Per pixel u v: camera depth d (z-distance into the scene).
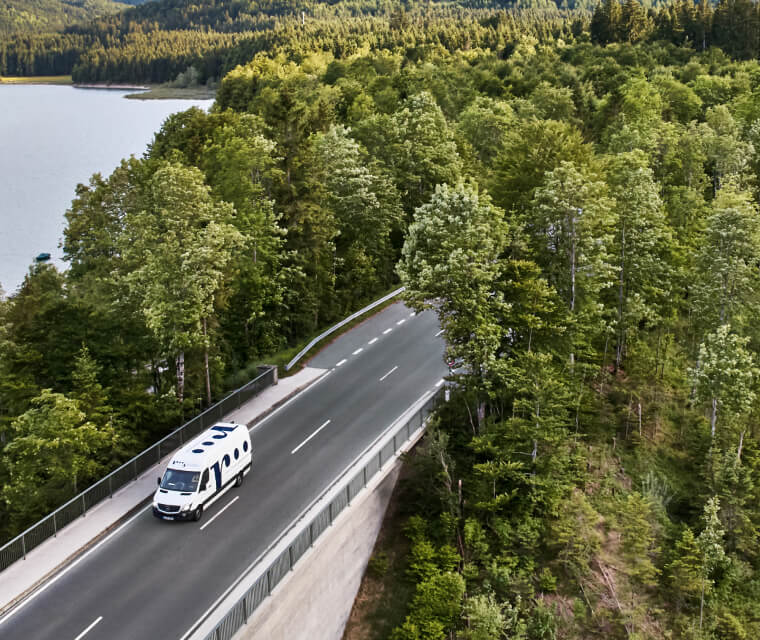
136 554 28.70
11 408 38.56
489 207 40.25
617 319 49.69
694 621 35.72
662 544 38.94
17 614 25.31
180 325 40.47
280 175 54.31
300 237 54.66
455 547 34.75
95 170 142.50
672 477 43.88
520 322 40.03
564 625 33.72
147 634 24.31
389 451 35.84
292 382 45.78
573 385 43.25
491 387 39.56
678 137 74.81
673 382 51.06
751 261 50.22
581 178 44.16
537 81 114.50
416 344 51.59
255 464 35.88
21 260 92.50
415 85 110.31
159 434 40.94
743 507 41.69
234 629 23.67
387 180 63.78
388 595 33.19
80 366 38.22
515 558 34.72
